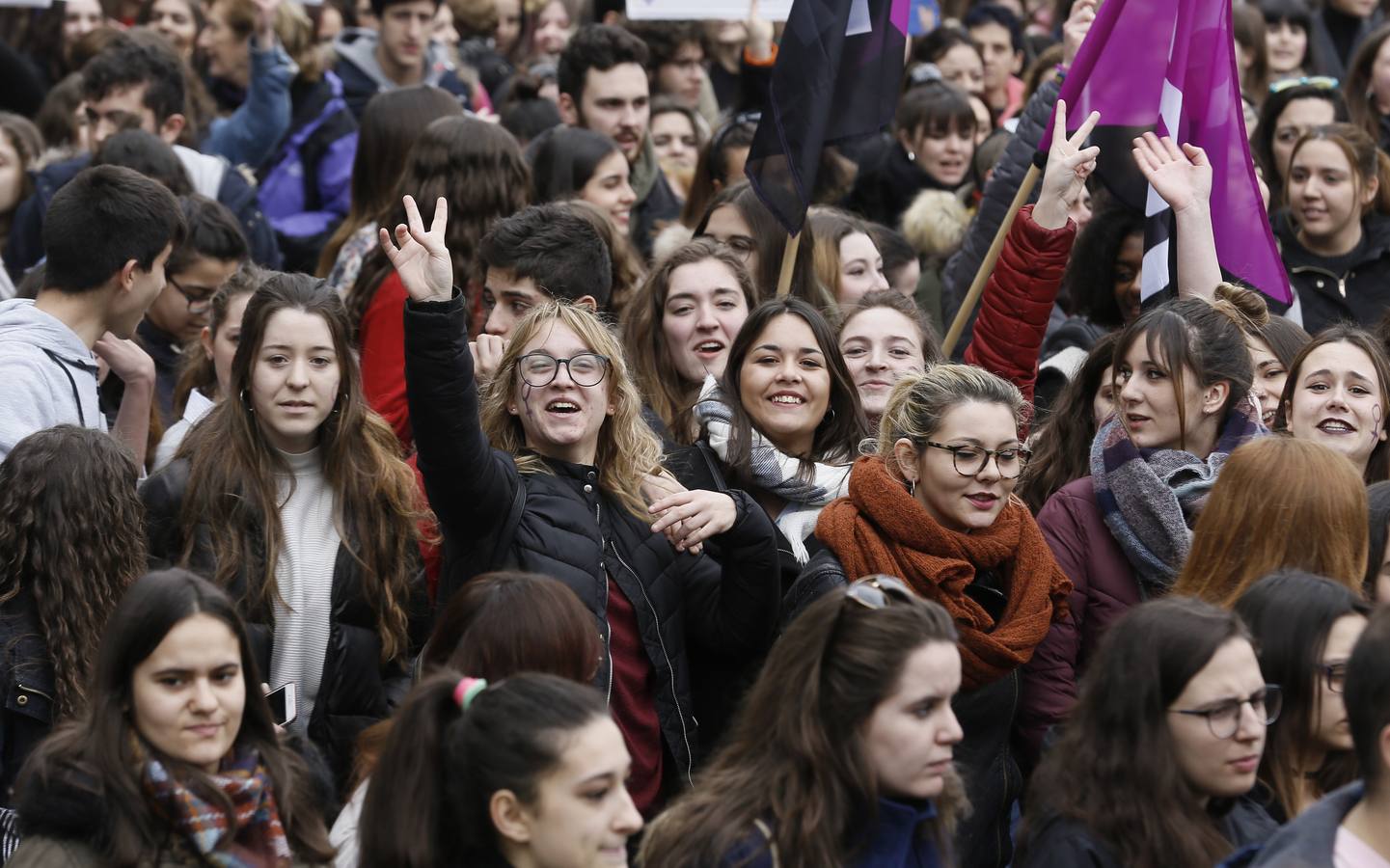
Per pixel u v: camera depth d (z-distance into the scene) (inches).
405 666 629.9
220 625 468.1
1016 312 725.3
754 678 604.1
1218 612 470.9
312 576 607.5
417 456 580.7
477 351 689.0
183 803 452.8
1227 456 639.1
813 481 657.6
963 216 1057.5
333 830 501.7
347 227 893.2
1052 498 661.9
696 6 1045.2
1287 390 698.8
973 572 586.2
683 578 608.7
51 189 967.0
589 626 497.4
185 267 801.6
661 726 588.4
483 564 577.9
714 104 1343.5
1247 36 1289.4
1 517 553.0
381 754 442.0
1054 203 723.4
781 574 633.0
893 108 778.8
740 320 737.6
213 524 603.2
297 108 1151.6
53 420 630.5
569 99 1110.4
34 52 1315.2
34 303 666.8
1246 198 800.3
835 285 842.2
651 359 741.3
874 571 582.9
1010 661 575.8
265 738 483.5
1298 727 502.6
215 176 990.4
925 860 467.5
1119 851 454.9
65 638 545.3
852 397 676.1
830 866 443.2
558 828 418.0
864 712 451.8
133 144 889.5
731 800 457.4
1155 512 627.8
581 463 606.5
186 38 1326.3
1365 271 964.0
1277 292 801.6
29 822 456.8
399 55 1233.4
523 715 422.6
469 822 426.0
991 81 1416.1
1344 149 948.6
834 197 1089.4
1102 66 788.6
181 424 719.7
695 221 1017.5
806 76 761.0
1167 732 462.3
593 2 1482.5
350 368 625.9
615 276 828.6
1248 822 486.0
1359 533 563.2
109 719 459.5
